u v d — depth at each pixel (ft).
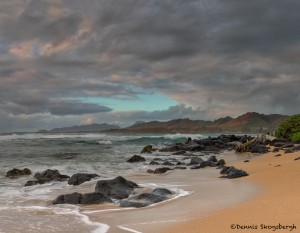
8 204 48.75
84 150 163.32
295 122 181.57
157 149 173.37
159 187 59.47
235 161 108.68
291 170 64.64
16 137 294.46
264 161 96.48
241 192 50.93
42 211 43.73
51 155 133.59
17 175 82.17
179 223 34.47
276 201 38.73
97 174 82.43
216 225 31.37
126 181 58.08
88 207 45.91
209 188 57.21
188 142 204.13
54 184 68.64
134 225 34.99
